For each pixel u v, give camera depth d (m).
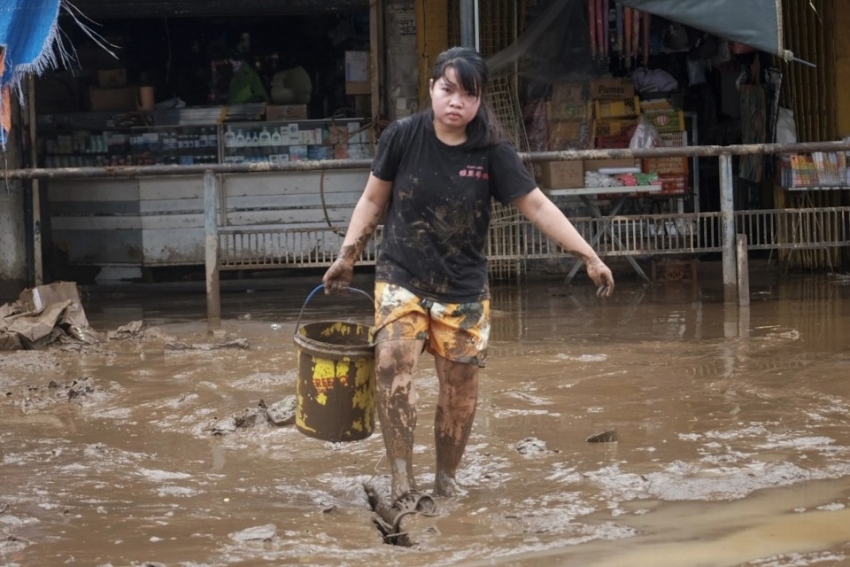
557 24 15.13
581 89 15.36
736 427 7.07
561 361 9.44
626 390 8.25
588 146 15.40
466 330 5.59
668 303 12.96
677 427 7.13
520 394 8.13
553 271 15.96
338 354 5.59
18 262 14.91
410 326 5.51
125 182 15.62
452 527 5.21
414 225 5.48
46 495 5.87
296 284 15.64
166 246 15.67
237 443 7.05
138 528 5.28
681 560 4.74
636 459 6.41
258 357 9.95
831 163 14.82
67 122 15.91
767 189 15.96
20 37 11.23
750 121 15.59
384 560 4.76
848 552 4.82
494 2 15.26
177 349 10.41
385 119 15.67
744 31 11.80
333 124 15.74
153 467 6.50
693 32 15.62
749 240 14.40
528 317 12.17
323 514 5.49
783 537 5.04
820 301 12.73
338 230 13.75
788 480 5.94
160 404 8.12
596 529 5.16
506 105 15.09
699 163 16.59
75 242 15.88
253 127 15.80
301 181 15.54
